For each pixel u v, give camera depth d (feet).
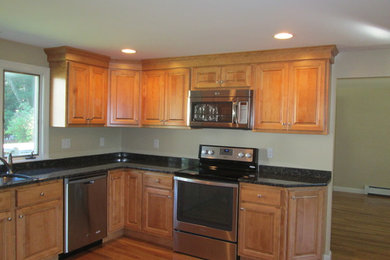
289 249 9.52
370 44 9.39
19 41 10.11
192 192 10.83
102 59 12.15
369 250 11.80
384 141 20.63
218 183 10.28
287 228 9.46
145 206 11.85
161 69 12.37
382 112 20.59
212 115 11.32
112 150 14.64
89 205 10.82
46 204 9.48
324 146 10.79
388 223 14.97
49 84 11.49
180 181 11.01
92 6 6.74
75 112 11.37
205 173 10.91
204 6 6.59
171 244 11.63
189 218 10.91
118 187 12.03
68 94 11.12
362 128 21.18
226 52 10.89
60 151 12.15
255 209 9.82
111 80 12.63
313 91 9.95
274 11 6.77
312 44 9.50
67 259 10.36
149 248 11.46
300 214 9.52
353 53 10.37
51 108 11.50
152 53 11.33
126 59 12.57
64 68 11.03
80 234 10.53
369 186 21.01
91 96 11.95
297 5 6.39
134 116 12.80
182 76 11.98
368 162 21.12
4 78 10.28
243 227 10.02
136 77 12.78
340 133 21.80
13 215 8.61
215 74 11.38
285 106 10.34
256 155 11.63
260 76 10.69
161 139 13.96
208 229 10.54
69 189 10.09
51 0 6.44
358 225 14.65
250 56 10.77
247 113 10.73
